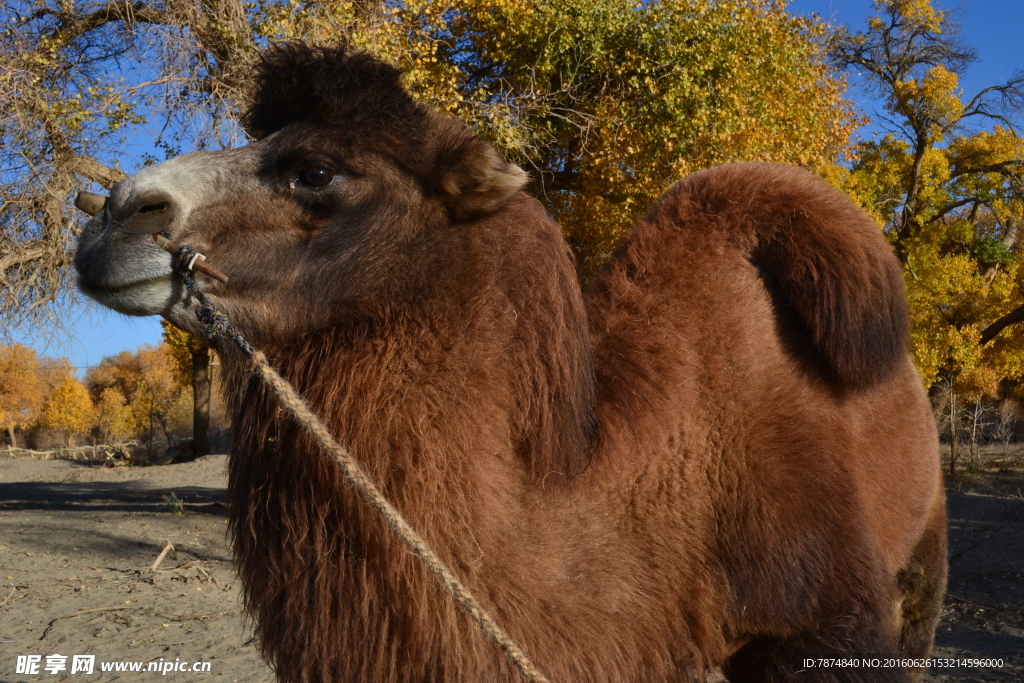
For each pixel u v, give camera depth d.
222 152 2.68
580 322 2.58
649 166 15.74
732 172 3.25
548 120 15.57
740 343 2.86
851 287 2.89
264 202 2.57
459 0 15.51
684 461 2.70
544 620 2.35
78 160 12.03
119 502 18.05
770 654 2.68
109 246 2.47
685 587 2.66
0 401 48.38
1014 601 9.05
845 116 20.64
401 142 2.58
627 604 2.51
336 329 2.51
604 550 2.52
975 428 22.59
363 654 2.27
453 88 13.77
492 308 2.49
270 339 2.53
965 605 8.91
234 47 11.32
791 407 2.81
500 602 2.29
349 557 2.29
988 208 29.89
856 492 2.80
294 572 2.33
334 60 2.68
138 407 58.62
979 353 22.30
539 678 2.14
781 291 3.00
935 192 25.19
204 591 8.59
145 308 2.49
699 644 2.65
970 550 11.48
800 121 17.03
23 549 10.98
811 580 2.66
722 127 15.18
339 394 2.40
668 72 15.34
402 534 2.11
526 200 2.71
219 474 25.81
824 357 2.92
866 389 2.96
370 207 2.55
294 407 2.19
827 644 2.62
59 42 11.74
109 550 10.91
